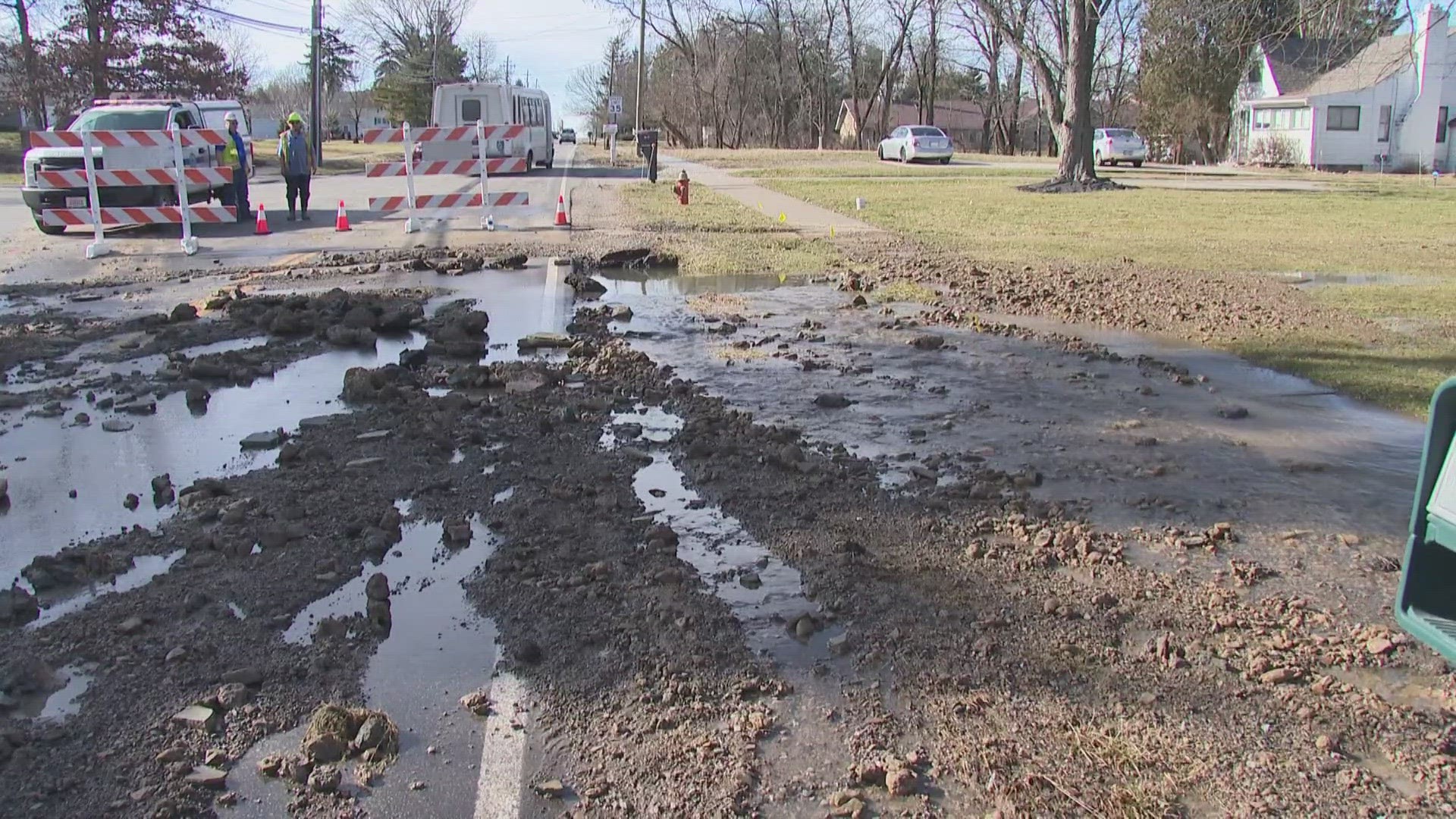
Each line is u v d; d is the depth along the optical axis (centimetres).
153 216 1578
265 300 1131
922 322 1060
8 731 352
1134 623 436
